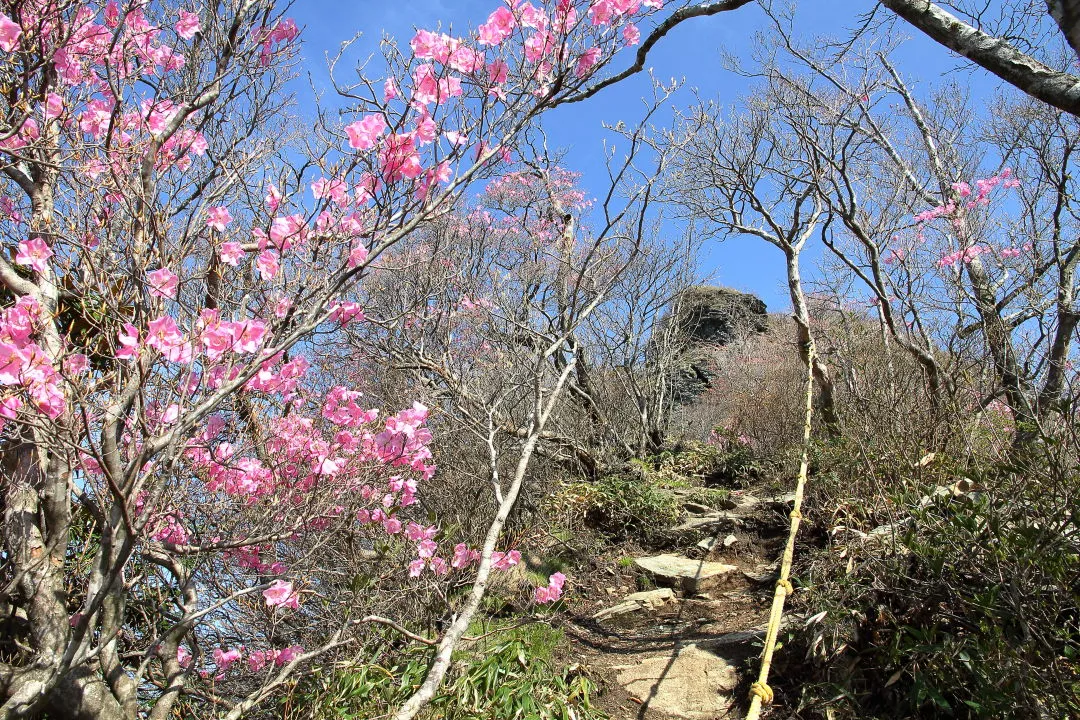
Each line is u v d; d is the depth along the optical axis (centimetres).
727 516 782
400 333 627
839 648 390
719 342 1758
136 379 261
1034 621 309
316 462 343
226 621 412
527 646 460
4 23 267
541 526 707
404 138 276
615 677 459
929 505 384
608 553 741
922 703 348
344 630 366
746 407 1174
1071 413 340
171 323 252
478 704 389
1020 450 362
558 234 973
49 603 286
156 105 304
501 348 736
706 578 628
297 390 371
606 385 1196
